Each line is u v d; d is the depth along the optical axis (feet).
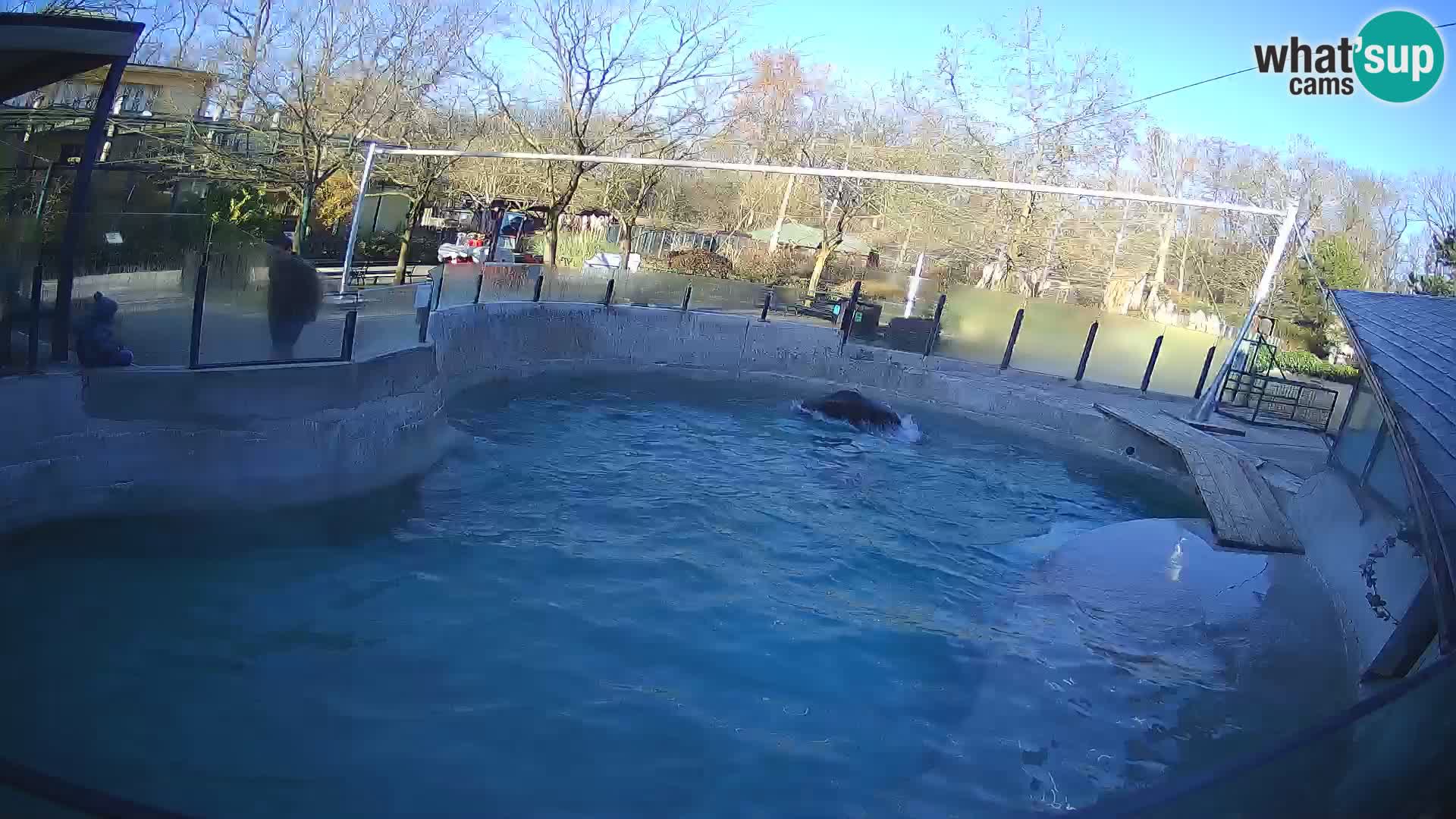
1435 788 14.65
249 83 86.48
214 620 30.83
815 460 59.00
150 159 77.00
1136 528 48.01
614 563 40.14
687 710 29.58
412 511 42.37
